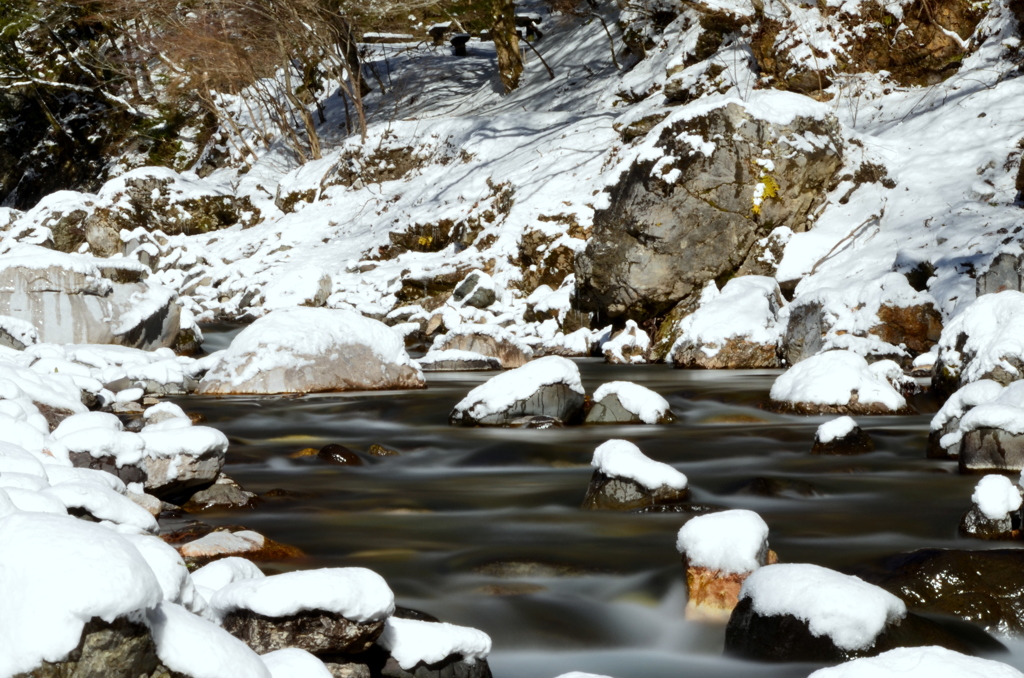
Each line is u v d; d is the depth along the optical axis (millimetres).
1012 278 12070
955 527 5902
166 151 35000
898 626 3932
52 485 4223
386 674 3467
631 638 4457
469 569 5188
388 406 10422
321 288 20406
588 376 13383
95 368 11219
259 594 3250
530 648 4375
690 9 24391
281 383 11430
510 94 28984
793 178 15930
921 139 17109
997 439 7191
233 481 6652
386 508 6500
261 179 28781
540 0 33594
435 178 24656
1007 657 4215
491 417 9555
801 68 19531
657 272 15727
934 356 12023
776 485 6883
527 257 19016
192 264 24609
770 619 4031
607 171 19969
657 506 6359
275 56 30078
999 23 18391
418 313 18859
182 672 2533
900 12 19047
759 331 13977
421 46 35156
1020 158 15570
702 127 15688
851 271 14758
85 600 2293
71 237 26875
